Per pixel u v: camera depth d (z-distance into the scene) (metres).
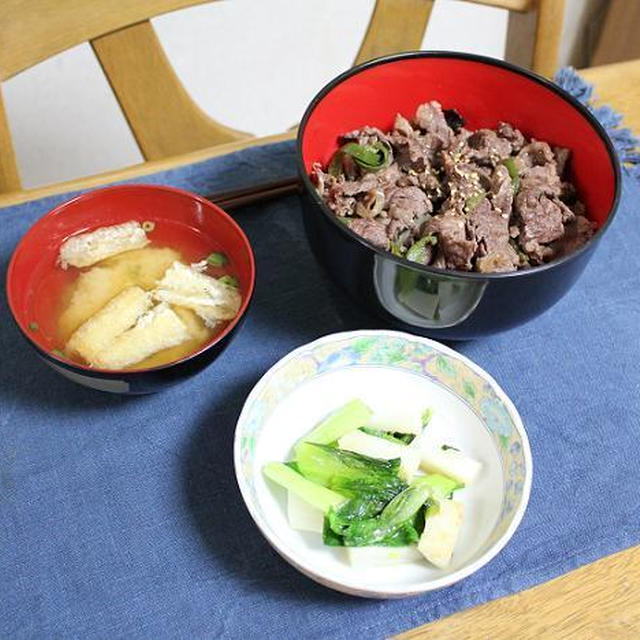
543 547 0.42
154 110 0.61
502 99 0.53
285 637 0.39
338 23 0.94
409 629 0.39
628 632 0.39
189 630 0.39
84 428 0.45
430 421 0.45
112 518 0.42
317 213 0.44
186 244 0.49
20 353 0.47
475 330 0.46
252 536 0.42
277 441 0.45
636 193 0.56
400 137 0.52
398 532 0.40
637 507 0.43
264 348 0.49
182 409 0.46
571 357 0.49
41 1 0.53
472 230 0.48
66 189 0.54
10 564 0.41
